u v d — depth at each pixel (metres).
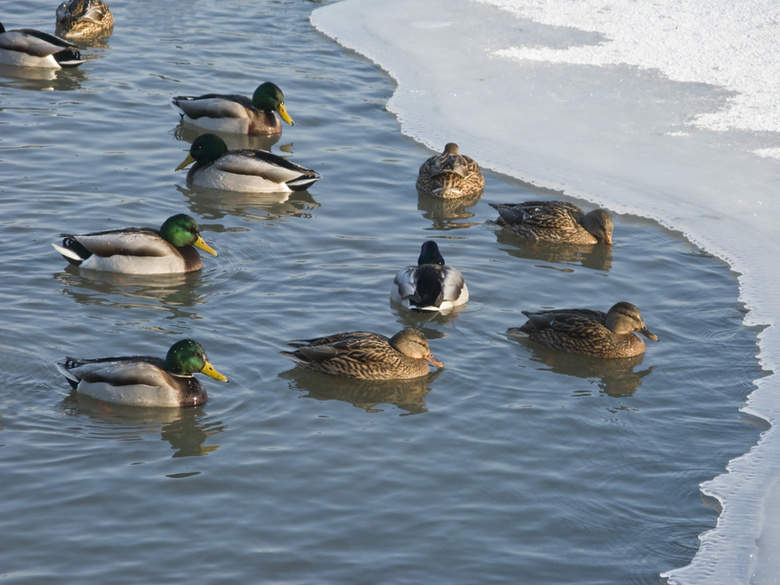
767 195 20.59
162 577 9.80
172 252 16.69
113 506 10.88
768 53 27.75
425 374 14.18
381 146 22.94
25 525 10.50
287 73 26.91
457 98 25.34
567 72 26.89
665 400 13.66
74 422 12.49
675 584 10.09
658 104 24.89
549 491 11.51
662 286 17.11
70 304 15.40
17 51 26.05
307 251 17.80
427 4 32.62
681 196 20.55
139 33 29.28
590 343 14.77
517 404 13.43
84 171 20.41
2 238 17.31
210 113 23.23
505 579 10.01
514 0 32.81
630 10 31.42
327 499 11.17
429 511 11.03
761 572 10.33
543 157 22.34
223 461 11.82
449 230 19.12
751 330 15.60
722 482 11.80
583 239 18.69
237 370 13.84
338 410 13.11
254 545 10.34
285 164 20.45
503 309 16.12
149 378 12.81
